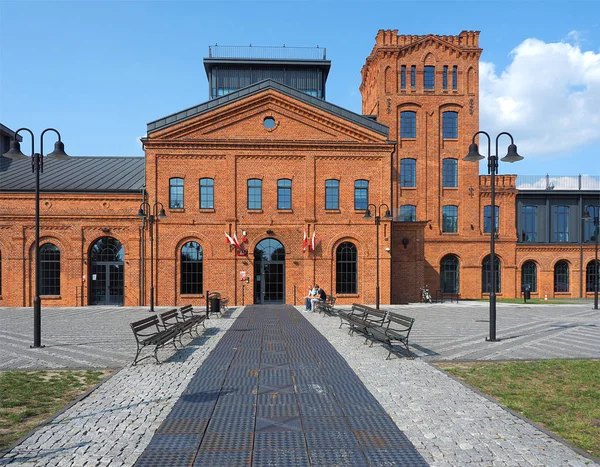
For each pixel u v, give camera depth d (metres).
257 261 31.19
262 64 40.19
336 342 15.76
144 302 30.22
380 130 31.66
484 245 41.12
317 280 31.23
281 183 31.34
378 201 31.67
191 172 30.84
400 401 9.09
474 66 41.69
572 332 19.03
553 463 6.37
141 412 8.41
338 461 6.42
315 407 8.68
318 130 31.61
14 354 14.19
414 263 34.06
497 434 7.40
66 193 30.44
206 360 12.87
